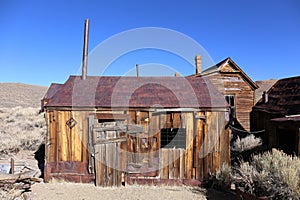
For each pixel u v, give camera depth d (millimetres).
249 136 15023
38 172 10539
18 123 23047
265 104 16328
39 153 14422
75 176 9703
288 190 6859
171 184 9609
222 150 9711
